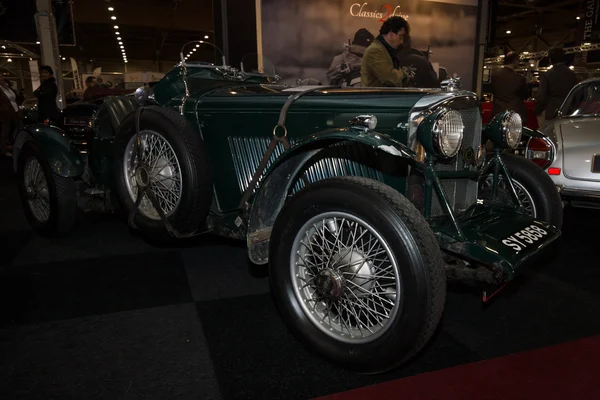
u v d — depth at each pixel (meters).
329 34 6.98
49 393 1.64
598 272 2.85
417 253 1.50
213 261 3.02
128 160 2.59
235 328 2.13
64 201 3.22
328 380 1.74
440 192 1.81
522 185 2.59
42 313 2.26
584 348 1.97
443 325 2.19
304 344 1.85
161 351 1.93
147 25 17.73
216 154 2.51
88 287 2.58
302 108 2.12
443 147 1.76
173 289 2.57
